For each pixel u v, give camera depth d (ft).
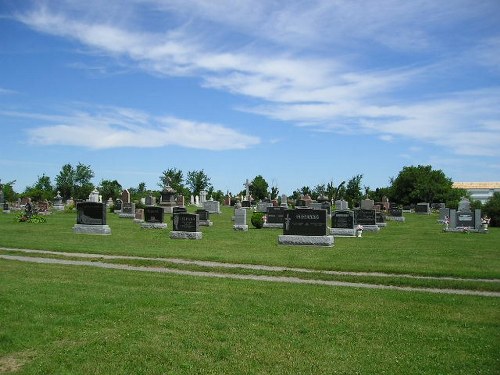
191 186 302.45
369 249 88.99
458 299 48.44
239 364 30.40
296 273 63.67
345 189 299.17
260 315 40.63
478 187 454.40
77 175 297.53
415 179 298.56
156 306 43.11
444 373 28.99
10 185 264.72
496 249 88.79
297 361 30.86
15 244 88.48
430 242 101.96
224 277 60.70
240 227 128.67
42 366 29.86
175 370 29.58
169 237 107.24
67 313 40.63
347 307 43.93
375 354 32.09
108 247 87.10
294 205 223.51
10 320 38.32
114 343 33.58
